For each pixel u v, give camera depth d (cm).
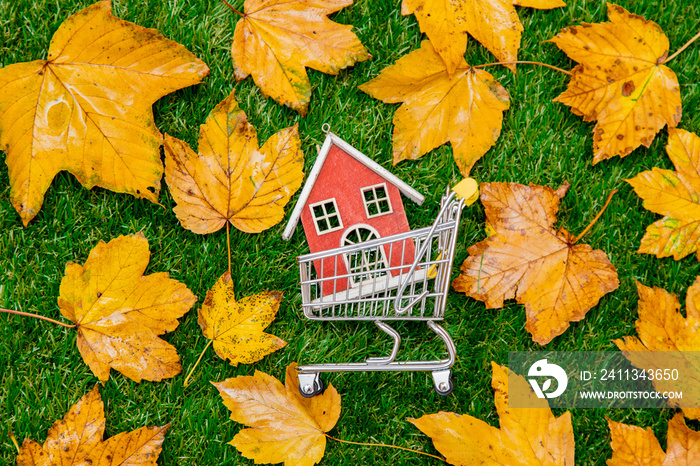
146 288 150
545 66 171
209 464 164
